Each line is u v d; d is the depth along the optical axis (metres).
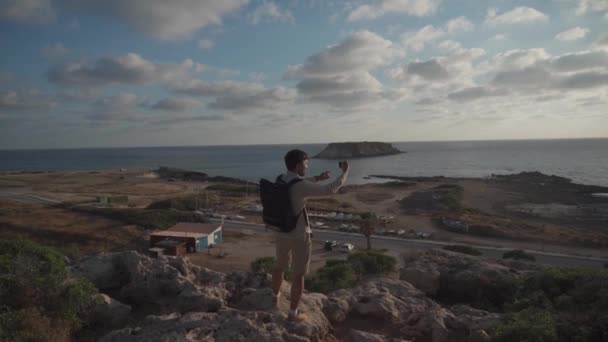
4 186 108.12
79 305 6.69
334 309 7.04
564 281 9.19
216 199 86.88
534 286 9.57
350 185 120.69
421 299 8.81
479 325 6.69
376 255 25.69
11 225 46.75
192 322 5.25
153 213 58.09
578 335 5.51
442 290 12.44
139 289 7.91
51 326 5.99
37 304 6.50
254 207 79.50
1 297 6.44
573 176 148.38
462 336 6.61
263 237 53.03
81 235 46.00
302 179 4.80
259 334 4.80
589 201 89.12
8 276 6.86
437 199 87.50
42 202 76.75
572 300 7.72
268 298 6.43
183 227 48.84
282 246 5.31
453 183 119.25
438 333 6.59
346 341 6.07
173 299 7.39
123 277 8.91
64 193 94.12
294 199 4.77
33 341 5.47
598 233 57.31
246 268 37.25
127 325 6.83
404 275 12.98
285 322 5.31
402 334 6.86
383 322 7.24
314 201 88.19
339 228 60.06
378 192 105.44
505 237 54.25
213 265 38.41
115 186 112.00
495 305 11.02
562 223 66.81
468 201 89.38
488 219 65.44
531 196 95.94
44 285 6.75
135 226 51.91
